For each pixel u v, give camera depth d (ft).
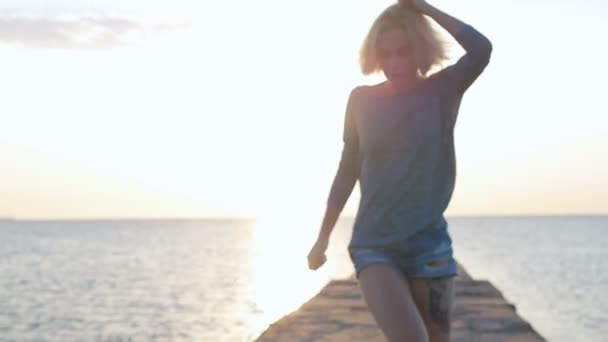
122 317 150.92
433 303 12.86
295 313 30.17
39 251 436.35
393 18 12.88
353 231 13.14
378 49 12.92
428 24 12.98
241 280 219.20
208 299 173.88
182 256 368.27
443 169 12.91
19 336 132.57
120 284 220.64
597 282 188.55
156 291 197.67
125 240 628.69
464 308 31.14
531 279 192.75
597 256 308.81
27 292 207.00
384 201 12.83
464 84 12.89
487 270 217.56
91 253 405.80
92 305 172.86
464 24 12.90
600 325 116.16
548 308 137.08
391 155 12.82
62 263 319.88
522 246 406.21
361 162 13.25
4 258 363.97
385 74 13.00
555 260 276.82
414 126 12.74
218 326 131.85
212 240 640.17
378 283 12.37
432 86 12.90
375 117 12.90
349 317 29.25
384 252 12.76
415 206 12.75
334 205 13.50
